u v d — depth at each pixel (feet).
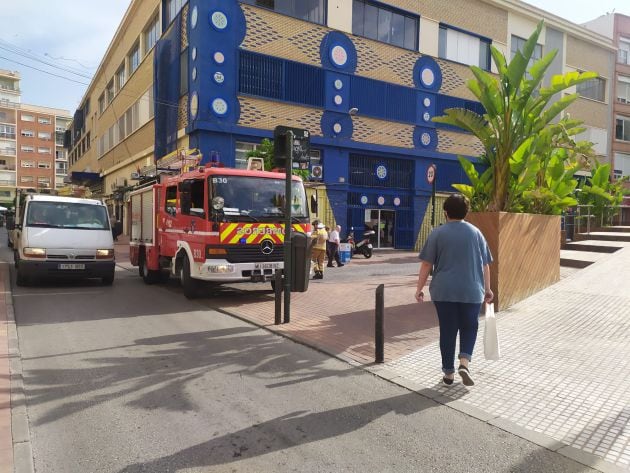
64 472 10.28
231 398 14.43
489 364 17.42
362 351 19.15
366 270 48.52
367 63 70.85
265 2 61.93
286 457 10.94
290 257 24.02
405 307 27.71
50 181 268.00
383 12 73.36
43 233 34.37
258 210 29.89
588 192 54.19
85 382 15.71
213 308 28.40
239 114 59.77
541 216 29.35
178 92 65.21
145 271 39.01
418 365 17.37
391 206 75.46
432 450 11.27
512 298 26.58
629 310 24.22
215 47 57.93
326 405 13.91
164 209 35.12
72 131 199.41
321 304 29.07
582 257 38.32
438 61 78.84
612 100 109.19
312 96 65.57
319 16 66.74
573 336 20.74
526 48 27.12
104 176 124.06
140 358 18.37
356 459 10.87
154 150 76.13
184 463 10.67
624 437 11.78
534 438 11.76
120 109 104.42
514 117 28.45
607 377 15.90
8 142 256.11
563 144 38.04
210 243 28.45
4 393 14.39
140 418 13.00
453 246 14.62
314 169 65.16
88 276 35.68
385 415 13.20
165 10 73.31
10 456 10.69
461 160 31.37
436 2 78.43
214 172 29.25
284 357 18.61
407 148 75.66
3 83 257.96
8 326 22.61
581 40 101.55
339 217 69.05
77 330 22.67
